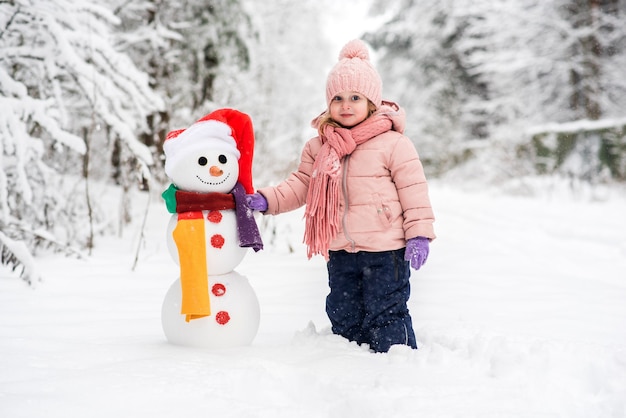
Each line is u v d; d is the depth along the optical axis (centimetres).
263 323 339
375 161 296
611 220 860
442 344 289
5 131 476
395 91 2261
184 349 259
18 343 261
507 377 226
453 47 2092
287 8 1388
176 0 945
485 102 1972
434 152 2027
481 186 1414
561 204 1067
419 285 458
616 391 220
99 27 573
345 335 301
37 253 534
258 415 185
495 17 1775
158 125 815
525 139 1438
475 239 717
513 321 352
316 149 314
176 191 274
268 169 789
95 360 238
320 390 217
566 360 235
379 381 219
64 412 183
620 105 1681
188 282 264
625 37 1670
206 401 195
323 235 294
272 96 1262
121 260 523
